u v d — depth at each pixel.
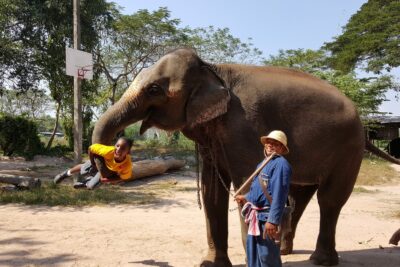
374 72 28.05
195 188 13.08
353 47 28.89
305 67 30.53
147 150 26.86
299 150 5.25
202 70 5.02
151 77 5.02
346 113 5.48
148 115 5.18
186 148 28.25
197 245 6.54
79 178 11.84
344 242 7.21
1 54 22.72
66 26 22.94
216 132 4.98
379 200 12.33
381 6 31.06
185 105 5.02
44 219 8.10
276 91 5.18
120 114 5.04
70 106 26.84
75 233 7.02
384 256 6.18
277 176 3.79
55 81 24.77
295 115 5.20
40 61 24.05
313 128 5.26
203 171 5.51
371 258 6.07
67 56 12.02
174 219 8.57
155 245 6.45
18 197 9.85
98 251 6.02
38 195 10.10
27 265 5.31
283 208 3.75
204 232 7.46
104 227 7.57
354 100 25.16
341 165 5.58
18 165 18.53
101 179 5.21
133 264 5.48
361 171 18.33
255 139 4.92
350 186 5.73
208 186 5.46
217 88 4.92
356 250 6.66
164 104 5.05
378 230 8.23
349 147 5.53
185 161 19.14
